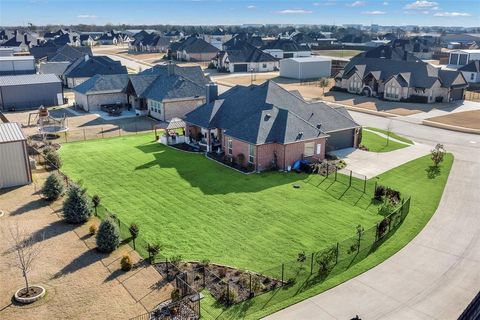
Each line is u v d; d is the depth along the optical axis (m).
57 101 70.31
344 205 31.77
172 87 60.28
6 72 83.88
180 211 30.48
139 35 192.00
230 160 41.31
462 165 41.44
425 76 76.81
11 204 31.03
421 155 44.28
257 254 24.95
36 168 38.75
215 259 24.34
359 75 83.62
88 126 56.22
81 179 36.53
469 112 67.56
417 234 27.52
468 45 185.12
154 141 48.75
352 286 22.16
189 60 141.12
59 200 31.94
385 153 44.62
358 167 40.03
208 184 35.59
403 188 35.16
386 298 21.28
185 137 47.47
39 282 21.83
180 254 24.80
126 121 59.25
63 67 90.31
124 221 28.86
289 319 19.69
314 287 22.05
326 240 26.56
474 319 17.75
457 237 27.19
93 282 21.92
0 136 34.00
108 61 87.62
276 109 41.78
